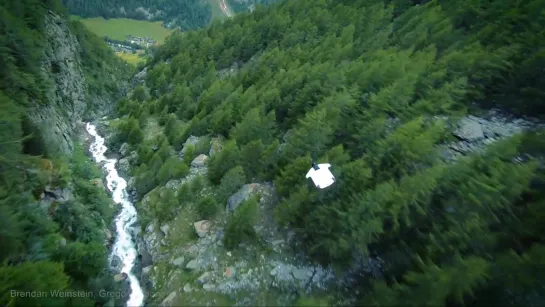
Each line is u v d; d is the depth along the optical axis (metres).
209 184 44.00
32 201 33.75
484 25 49.25
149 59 117.56
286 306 30.30
